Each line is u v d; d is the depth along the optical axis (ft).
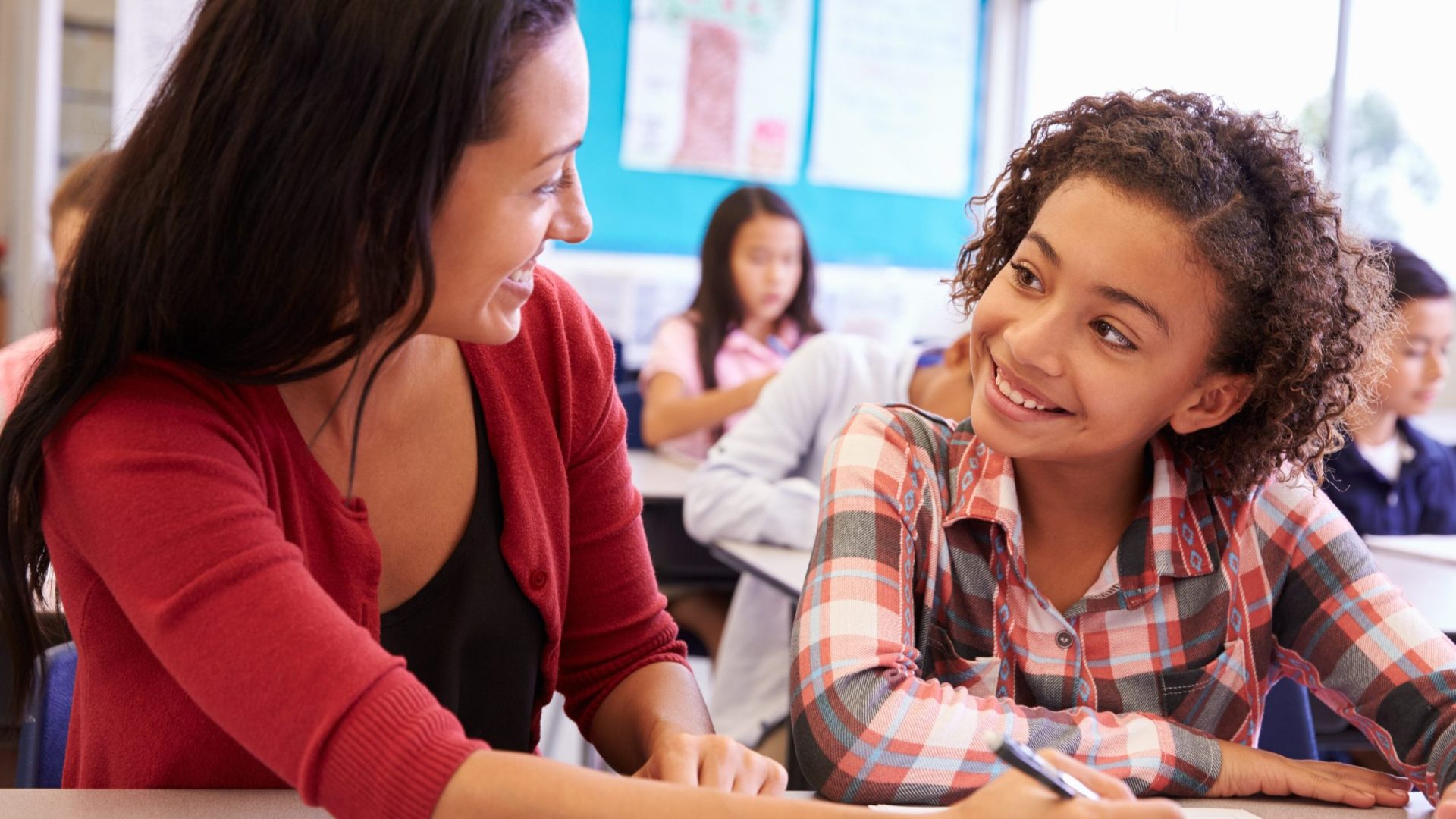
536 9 2.27
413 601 2.89
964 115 15.38
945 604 3.21
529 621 3.09
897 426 3.36
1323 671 3.23
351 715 2.05
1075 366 2.78
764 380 9.58
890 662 2.88
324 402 2.75
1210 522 3.22
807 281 10.62
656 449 9.91
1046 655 3.16
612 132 13.82
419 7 2.18
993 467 3.22
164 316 2.34
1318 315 2.89
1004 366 2.88
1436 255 12.73
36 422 2.40
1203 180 2.76
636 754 3.04
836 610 2.96
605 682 3.30
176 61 2.34
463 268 2.35
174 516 2.19
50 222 5.43
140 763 2.64
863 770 2.72
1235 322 2.84
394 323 2.38
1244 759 2.89
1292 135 3.00
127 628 2.56
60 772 3.22
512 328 2.54
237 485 2.30
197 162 2.28
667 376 10.13
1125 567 3.17
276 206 2.24
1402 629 3.10
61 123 11.71
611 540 3.30
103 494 2.23
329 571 2.68
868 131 14.90
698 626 8.02
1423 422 11.85
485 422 3.00
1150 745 2.84
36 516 2.51
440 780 2.03
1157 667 3.16
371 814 2.05
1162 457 3.22
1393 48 12.16
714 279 10.36
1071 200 2.81
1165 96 3.05
